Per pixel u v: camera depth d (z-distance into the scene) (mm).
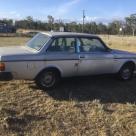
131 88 5152
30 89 4719
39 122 3537
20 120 3535
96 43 5137
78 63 4852
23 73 4414
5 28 39250
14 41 20594
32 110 3871
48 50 4621
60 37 4762
